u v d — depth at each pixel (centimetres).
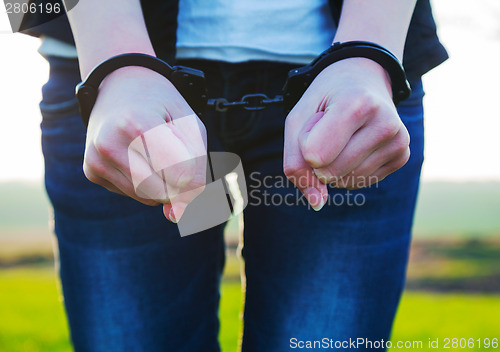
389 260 89
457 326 373
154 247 89
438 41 90
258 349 95
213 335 102
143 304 90
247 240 96
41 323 384
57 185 88
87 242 88
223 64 84
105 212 86
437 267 564
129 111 57
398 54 69
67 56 83
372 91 59
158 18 79
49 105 86
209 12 83
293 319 90
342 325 89
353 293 88
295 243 88
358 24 69
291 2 83
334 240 86
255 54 83
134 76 62
